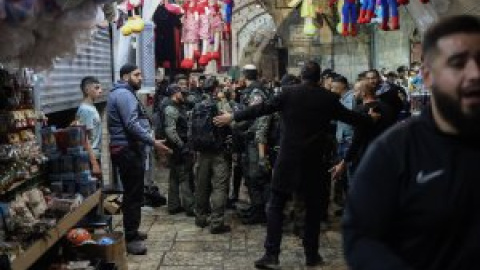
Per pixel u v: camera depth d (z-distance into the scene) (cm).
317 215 550
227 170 684
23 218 375
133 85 604
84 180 474
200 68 1402
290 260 581
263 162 673
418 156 175
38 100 493
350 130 693
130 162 595
